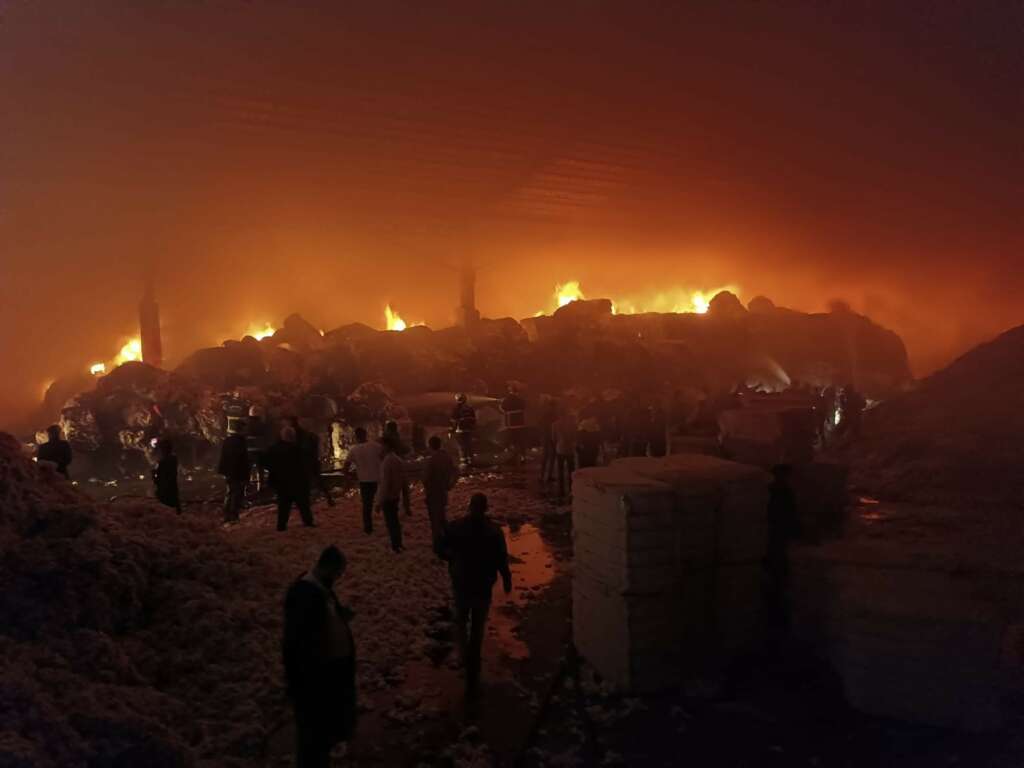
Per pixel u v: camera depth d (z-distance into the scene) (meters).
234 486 12.16
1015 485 7.55
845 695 5.31
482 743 5.01
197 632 5.94
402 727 5.25
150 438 21.11
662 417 12.91
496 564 5.80
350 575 8.52
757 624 6.01
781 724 5.06
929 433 9.19
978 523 6.73
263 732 4.98
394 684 5.99
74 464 21.30
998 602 5.21
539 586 8.58
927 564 5.62
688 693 5.51
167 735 4.24
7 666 4.38
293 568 8.22
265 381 24.44
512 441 20.02
